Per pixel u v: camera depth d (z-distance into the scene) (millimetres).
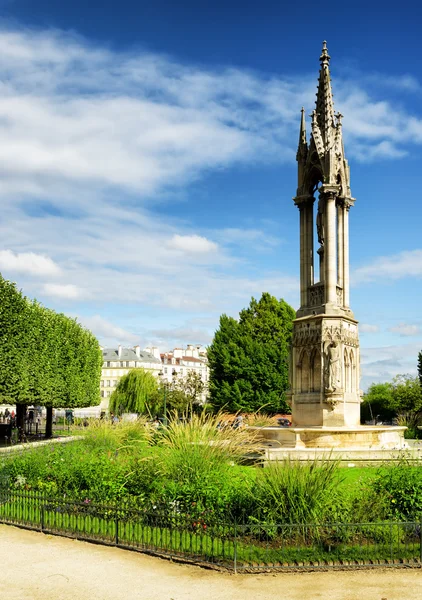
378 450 28234
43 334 56219
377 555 14078
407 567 13727
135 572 13719
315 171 36688
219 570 13703
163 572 13711
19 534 17438
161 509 15828
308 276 36625
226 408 79250
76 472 19953
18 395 49312
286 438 31297
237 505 15641
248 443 23359
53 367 57719
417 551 14336
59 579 13242
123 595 12211
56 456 22438
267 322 82688
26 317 50781
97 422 32156
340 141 36625
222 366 80812
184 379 92812
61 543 16359
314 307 35438
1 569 14016
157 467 19031
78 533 16828
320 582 12922
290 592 12336
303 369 35125
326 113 36312
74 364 62438
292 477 15539
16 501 18750
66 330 62375
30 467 21141
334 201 35281
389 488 16219
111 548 15727
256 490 15703
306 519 14812
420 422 51438
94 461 20703
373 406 78125
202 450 19453
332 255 34812
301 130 37594
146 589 12562
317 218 36125
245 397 79125
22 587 12727
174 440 20422
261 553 14305
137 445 25906
